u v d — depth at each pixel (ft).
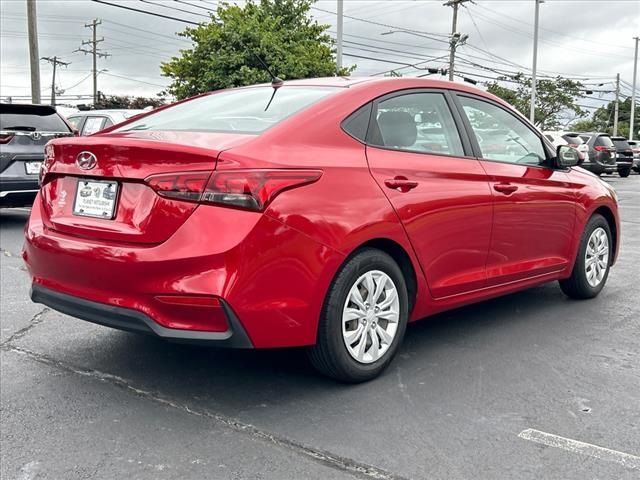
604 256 18.63
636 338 15.06
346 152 11.89
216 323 10.34
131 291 10.64
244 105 13.17
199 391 12.05
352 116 12.33
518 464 9.39
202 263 10.18
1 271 22.06
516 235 15.19
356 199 11.59
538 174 15.92
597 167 76.79
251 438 10.23
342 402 11.51
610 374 12.83
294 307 10.81
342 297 11.50
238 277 10.19
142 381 12.51
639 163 95.14
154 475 9.20
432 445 9.95
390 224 12.05
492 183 14.40
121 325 10.90
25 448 9.98
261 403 11.51
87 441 10.18
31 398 11.76
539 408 11.26
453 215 13.38
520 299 18.54
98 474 9.23
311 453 9.75
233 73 70.69
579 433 10.34
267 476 9.12
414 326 15.94
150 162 10.71
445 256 13.39
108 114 41.81
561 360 13.60
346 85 13.12
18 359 13.70
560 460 9.51
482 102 15.30
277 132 11.29
